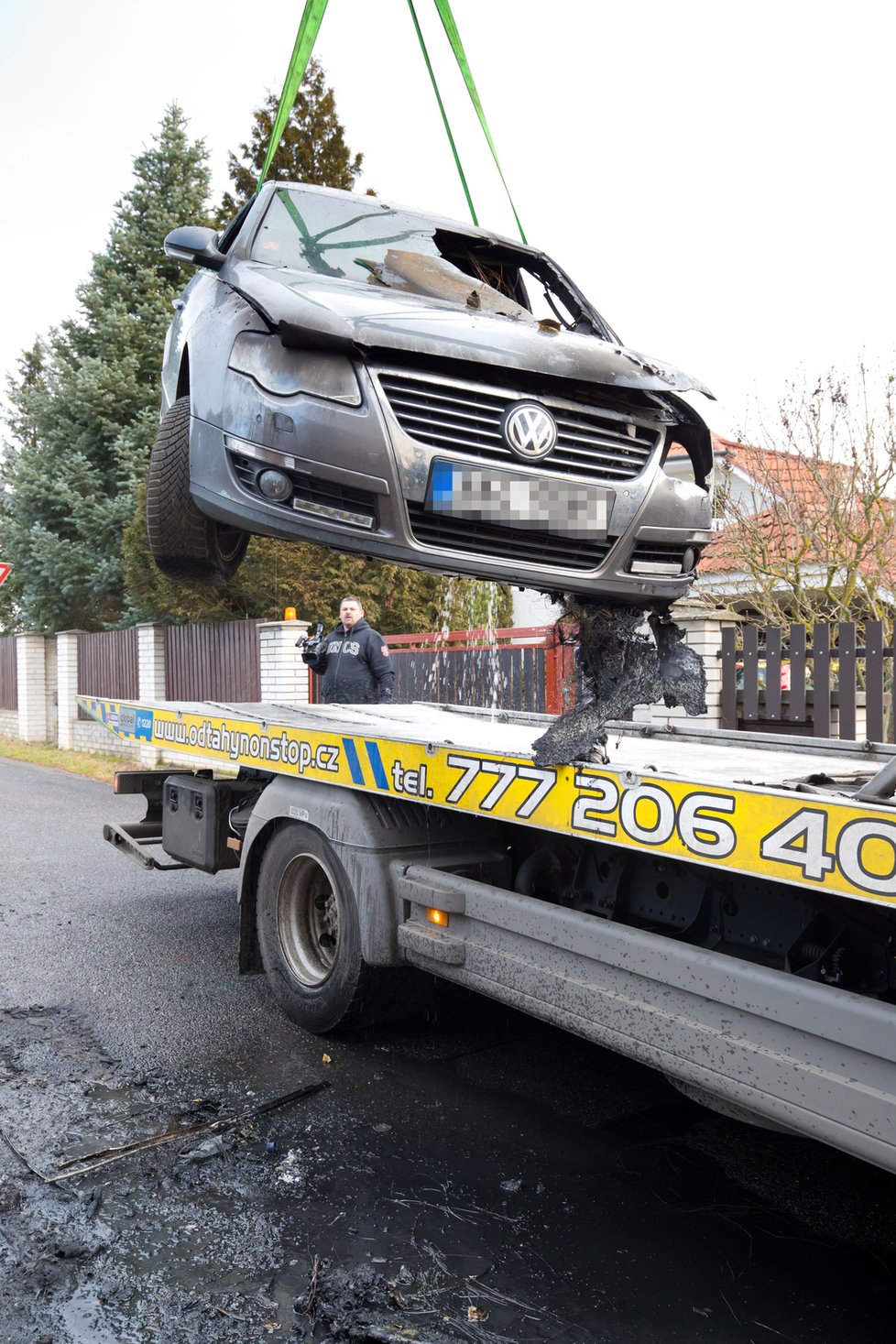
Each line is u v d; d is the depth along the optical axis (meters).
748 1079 2.30
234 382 3.19
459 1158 3.12
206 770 5.55
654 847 2.49
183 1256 2.56
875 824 1.96
